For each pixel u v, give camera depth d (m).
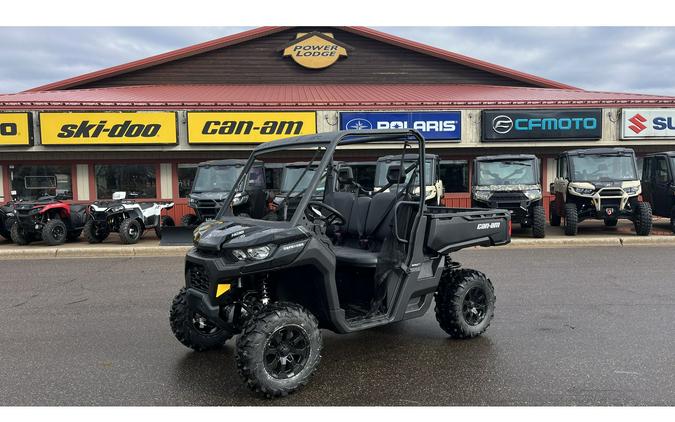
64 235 12.77
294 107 16.44
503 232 5.42
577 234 13.66
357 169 17.28
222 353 4.86
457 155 17.58
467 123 16.81
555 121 16.80
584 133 16.89
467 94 19.44
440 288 5.15
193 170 17.33
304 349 3.94
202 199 12.96
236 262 3.75
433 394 3.86
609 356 4.59
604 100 17.05
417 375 4.23
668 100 17.17
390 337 5.27
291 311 3.88
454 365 4.44
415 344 5.04
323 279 4.02
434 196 12.49
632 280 7.83
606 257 10.21
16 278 8.77
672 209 13.29
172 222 14.65
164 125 16.06
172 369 4.45
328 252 4.05
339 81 23.14
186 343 4.82
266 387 3.74
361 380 4.15
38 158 16.47
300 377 3.90
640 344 4.89
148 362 4.62
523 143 16.91
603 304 6.39
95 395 3.92
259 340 3.73
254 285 4.12
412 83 23.34
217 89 21.02
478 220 5.20
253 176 11.20
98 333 5.50
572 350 4.76
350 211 5.18
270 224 4.05
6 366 4.54
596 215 13.01
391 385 4.04
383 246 4.58
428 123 16.62
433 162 13.26
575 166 13.37
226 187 13.49
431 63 23.36
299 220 4.00
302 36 22.73
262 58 22.89
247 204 5.76
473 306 5.21
